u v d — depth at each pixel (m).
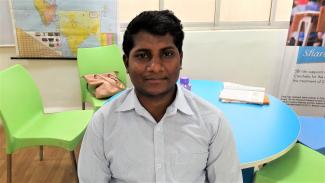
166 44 0.77
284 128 1.42
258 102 1.73
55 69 2.92
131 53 0.79
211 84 2.14
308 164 1.43
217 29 2.87
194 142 0.89
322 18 2.57
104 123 0.89
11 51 2.83
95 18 2.74
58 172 2.20
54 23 2.73
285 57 2.76
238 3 2.81
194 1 2.79
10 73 1.86
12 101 1.78
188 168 0.89
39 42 2.78
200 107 0.91
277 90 2.97
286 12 2.84
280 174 1.35
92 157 0.91
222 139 0.91
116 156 0.88
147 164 0.88
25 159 2.37
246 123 1.47
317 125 1.94
